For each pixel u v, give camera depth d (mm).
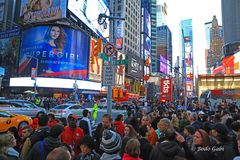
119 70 75188
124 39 112688
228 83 32812
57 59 60625
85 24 69625
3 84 68875
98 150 6109
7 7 91562
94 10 75625
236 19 134500
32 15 66875
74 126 6289
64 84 60156
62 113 22047
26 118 17031
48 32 61562
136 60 102375
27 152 5082
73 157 5156
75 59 63031
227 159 4375
